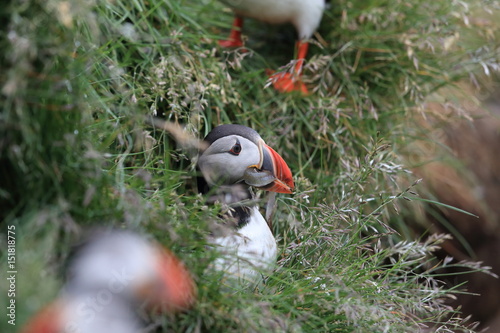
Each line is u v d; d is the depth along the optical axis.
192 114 5.29
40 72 3.63
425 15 6.88
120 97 4.88
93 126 4.18
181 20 6.21
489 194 7.68
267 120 6.33
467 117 6.66
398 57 6.82
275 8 6.25
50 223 3.53
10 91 3.32
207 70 5.90
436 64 6.96
